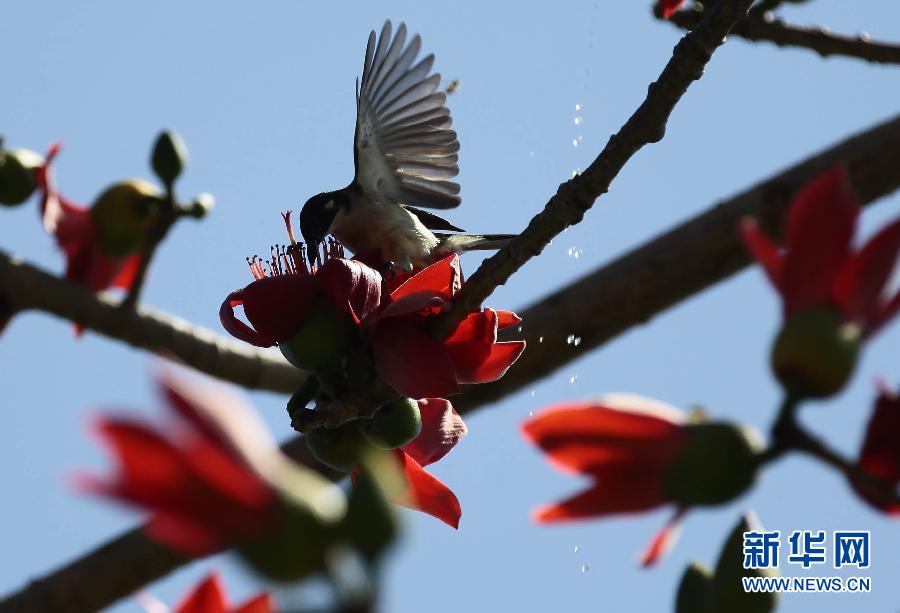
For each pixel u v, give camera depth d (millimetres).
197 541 1589
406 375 3928
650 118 3848
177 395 1554
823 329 1989
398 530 1658
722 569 2297
